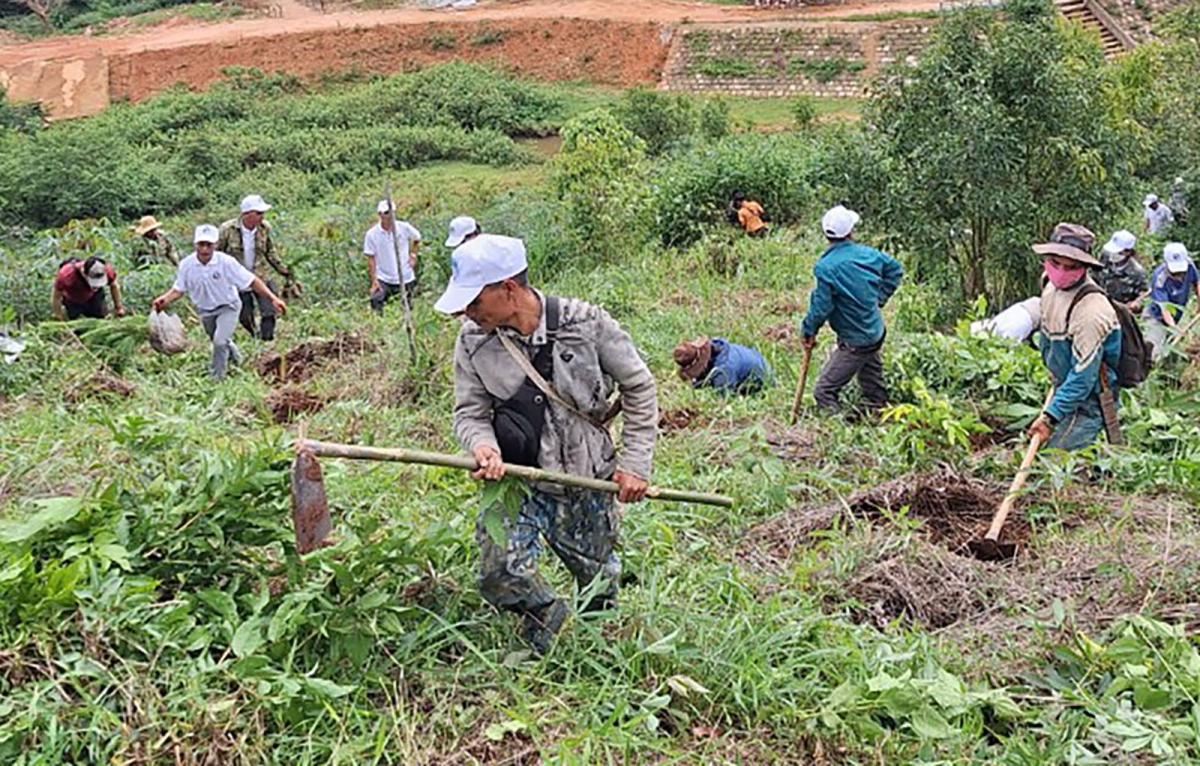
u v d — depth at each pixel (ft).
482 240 13.20
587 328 13.53
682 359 28.02
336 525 16.53
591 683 13.43
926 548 17.06
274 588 14.28
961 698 12.82
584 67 133.90
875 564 16.70
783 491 19.17
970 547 18.02
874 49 120.37
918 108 36.24
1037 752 12.22
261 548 15.42
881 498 19.51
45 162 86.89
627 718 13.03
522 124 121.08
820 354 31.60
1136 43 112.98
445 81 127.44
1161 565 15.81
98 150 90.99
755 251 47.83
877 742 12.51
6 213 85.81
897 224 35.83
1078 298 19.90
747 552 17.84
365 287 49.26
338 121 121.19
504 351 13.46
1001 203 34.09
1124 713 12.61
